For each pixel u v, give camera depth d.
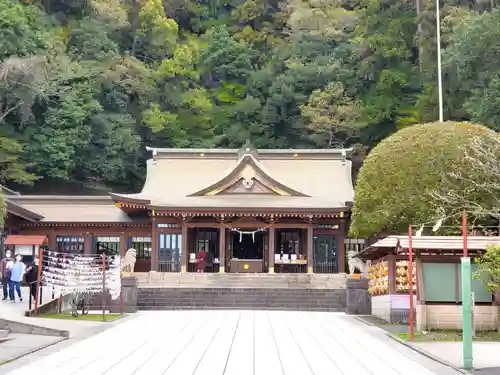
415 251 26.03
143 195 54.50
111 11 87.31
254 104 89.75
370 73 85.88
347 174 57.69
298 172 57.72
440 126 34.66
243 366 17.03
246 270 51.53
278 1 105.94
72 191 80.19
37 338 22.62
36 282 32.22
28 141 74.56
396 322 29.83
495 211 29.89
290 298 41.91
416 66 84.38
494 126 58.12
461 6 83.00
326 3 98.00
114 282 33.44
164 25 92.69
